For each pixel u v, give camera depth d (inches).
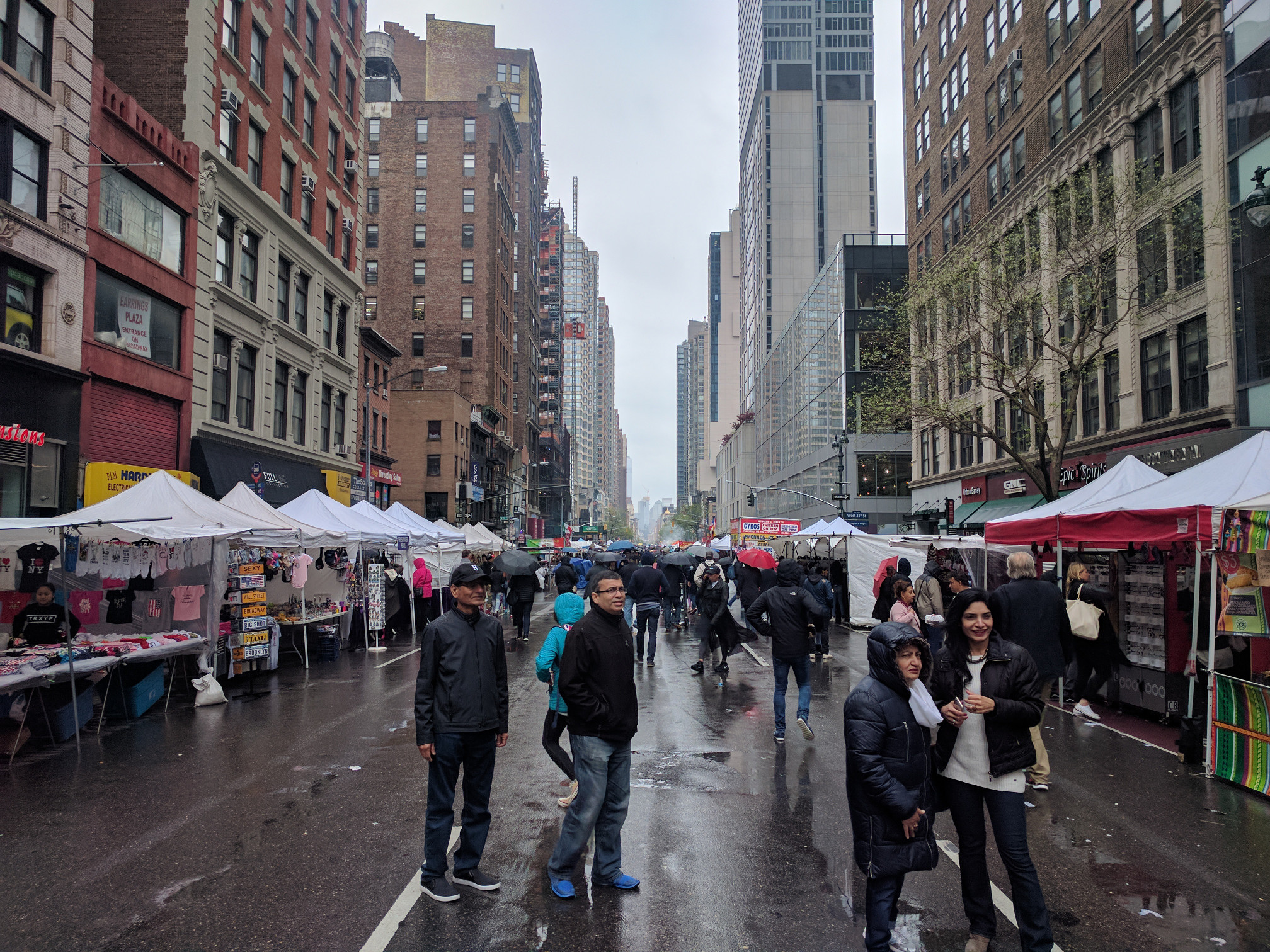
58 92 660.7
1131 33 924.6
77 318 679.7
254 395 1011.3
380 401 1553.9
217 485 848.3
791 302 4542.3
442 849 189.6
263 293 1015.0
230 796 268.8
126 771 299.9
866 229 4611.2
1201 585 371.9
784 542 1241.4
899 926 175.8
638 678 525.7
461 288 2652.6
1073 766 308.8
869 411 1103.6
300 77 1126.4
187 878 200.2
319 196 1199.6
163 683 430.3
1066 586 421.7
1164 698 380.5
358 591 732.0
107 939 167.9
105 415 724.0
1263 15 722.8
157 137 798.5
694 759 318.3
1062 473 1055.0
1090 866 209.9
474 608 201.6
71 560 400.2
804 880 200.2
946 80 1513.3
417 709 191.5
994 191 1298.0
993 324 877.2
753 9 5049.2
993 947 165.2
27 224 620.1
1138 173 871.1
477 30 3499.0
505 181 2906.0
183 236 847.7
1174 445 815.1
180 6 874.8
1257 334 737.6
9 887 194.7
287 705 432.5
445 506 2183.8
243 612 490.6
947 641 167.2
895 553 832.3
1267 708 270.5
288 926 174.2
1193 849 222.4
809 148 4675.2
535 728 378.6
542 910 182.2
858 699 153.3
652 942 167.0
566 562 358.0
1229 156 768.3
